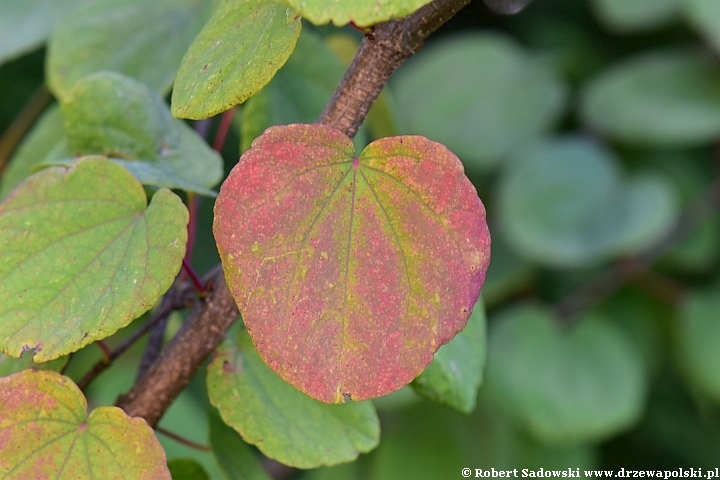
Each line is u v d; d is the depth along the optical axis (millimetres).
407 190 485
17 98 1121
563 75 1337
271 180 480
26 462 501
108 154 586
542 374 1083
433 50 1425
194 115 483
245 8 499
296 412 541
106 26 658
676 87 1209
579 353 1114
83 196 517
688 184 1254
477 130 1279
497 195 1277
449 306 481
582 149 1256
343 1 456
